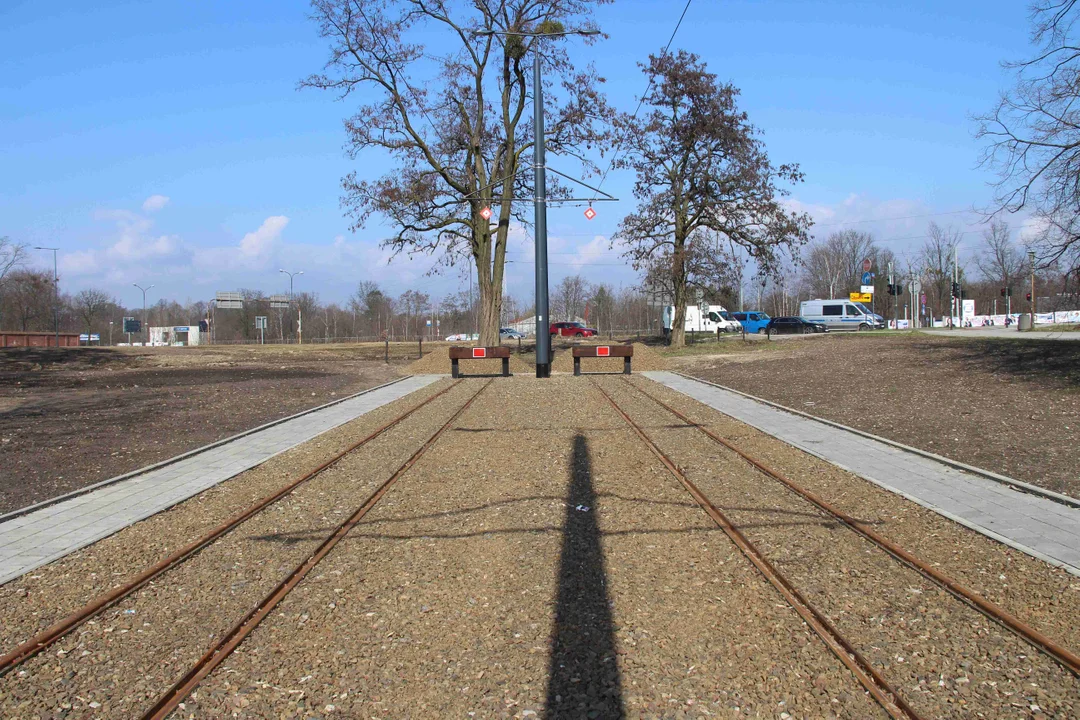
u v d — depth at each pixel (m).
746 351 34.84
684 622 5.26
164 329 86.38
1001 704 4.18
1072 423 12.09
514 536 7.25
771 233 36.22
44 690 4.53
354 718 4.15
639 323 87.56
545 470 10.18
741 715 4.11
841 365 24.45
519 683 4.48
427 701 4.30
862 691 4.33
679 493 8.78
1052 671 4.52
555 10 30.75
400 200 30.12
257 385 24.05
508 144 32.62
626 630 5.14
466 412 16.62
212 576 6.39
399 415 16.08
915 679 4.45
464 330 89.94
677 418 15.09
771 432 12.98
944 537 7.00
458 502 8.61
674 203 38.16
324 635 5.18
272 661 4.82
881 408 15.11
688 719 4.08
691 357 34.16
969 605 5.46
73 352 41.59
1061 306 25.89
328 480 9.95
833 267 87.12
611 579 6.09
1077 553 6.45
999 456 10.27
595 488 9.11
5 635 5.30
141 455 11.90
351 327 101.25
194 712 4.25
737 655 4.77
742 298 79.00
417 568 6.45
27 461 11.48
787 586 5.83
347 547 7.08
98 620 5.54
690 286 40.16
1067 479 8.90
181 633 5.28
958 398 15.53
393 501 8.75
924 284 75.62
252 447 12.62
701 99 35.62
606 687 4.41
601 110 31.89
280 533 7.58
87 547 7.32
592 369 29.38
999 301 84.19
